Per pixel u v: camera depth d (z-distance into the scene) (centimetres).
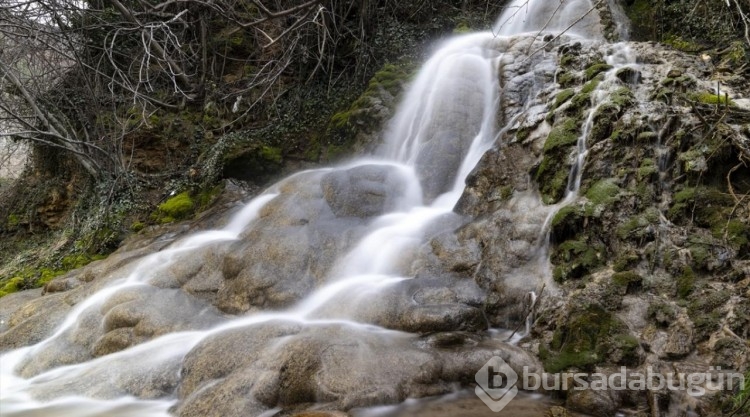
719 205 440
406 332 452
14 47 1105
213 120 1055
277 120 992
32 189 1190
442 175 695
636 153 495
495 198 582
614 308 412
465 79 779
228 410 383
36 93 1080
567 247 468
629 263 436
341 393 377
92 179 1051
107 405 427
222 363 432
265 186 888
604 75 605
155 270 621
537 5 964
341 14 1022
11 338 568
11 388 474
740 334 366
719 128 460
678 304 398
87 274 695
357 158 835
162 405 424
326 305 503
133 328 530
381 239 576
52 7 1012
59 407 427
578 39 794
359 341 421
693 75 608
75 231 994
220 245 641
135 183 990
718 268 405
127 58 1111
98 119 1040
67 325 570
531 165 577
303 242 602
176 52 1105
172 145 1048
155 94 1097
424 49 977
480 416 359
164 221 891
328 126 925
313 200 686
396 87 869
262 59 1068
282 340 441
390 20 1019
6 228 1166
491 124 723
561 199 521
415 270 523
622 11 910
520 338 441
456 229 564
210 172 917
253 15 1114
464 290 489
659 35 848
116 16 1066
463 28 983
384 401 374
